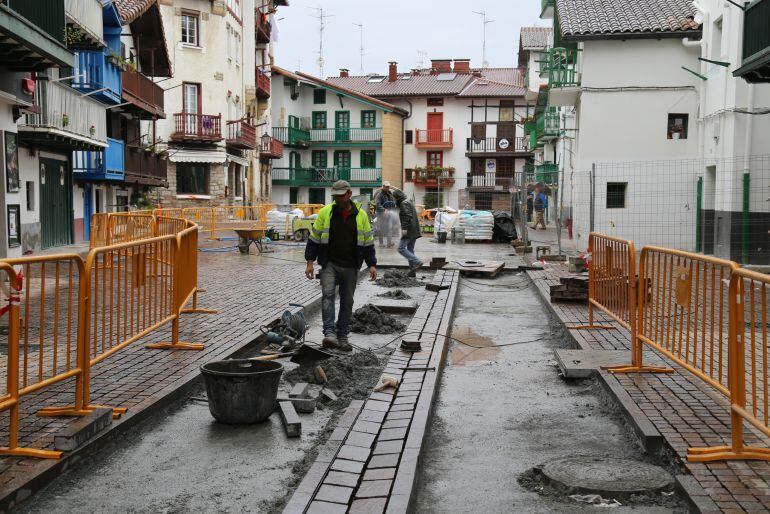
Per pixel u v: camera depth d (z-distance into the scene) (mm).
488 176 67812
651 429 5488
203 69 43969
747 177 18672
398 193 16703
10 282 4746
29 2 14094
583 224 23984
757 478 4570
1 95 15789
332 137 67875
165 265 8086
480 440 5855
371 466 4941
